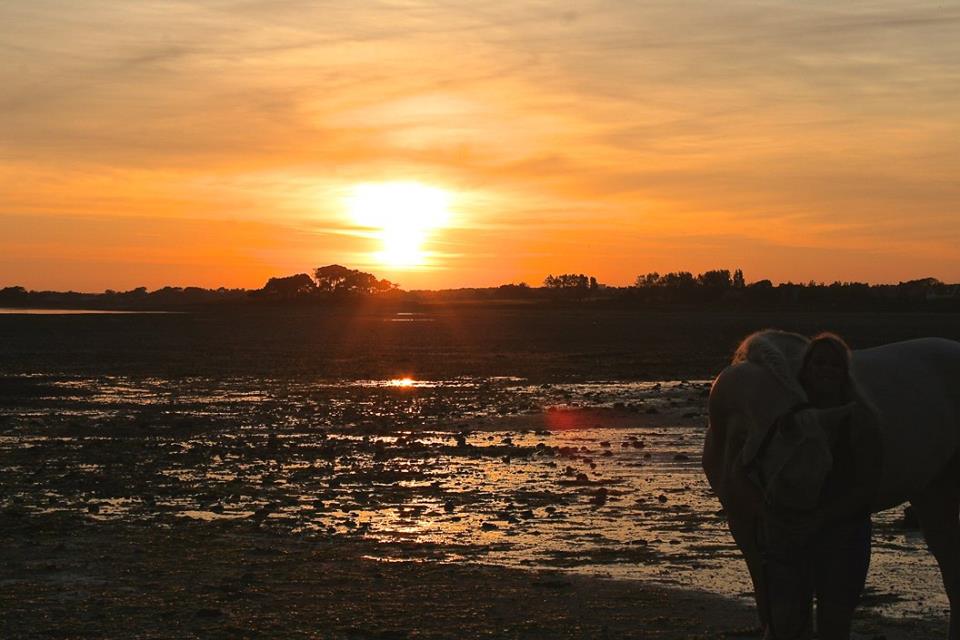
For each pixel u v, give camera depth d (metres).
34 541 11.34
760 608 6.46
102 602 8.96
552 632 8.14
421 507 13.33
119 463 17.33
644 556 10.58
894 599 8.96
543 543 11.22
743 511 6.37
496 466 16.81
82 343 63.94
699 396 28.44
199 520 12.56
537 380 35.88
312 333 81.38
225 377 37.53
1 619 8.48
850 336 74.12
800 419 5.84
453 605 8.88
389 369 41.59
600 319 126.56
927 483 7.11
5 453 18.55
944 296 179.62
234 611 8.70
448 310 193.12
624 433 21.08
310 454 18.39
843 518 6.23
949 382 7.24
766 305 186.00
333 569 10.12
